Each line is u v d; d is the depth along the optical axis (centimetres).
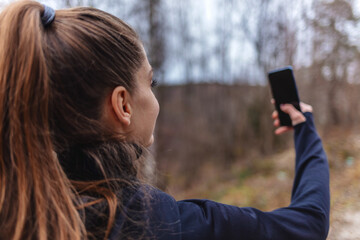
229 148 1268
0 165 49
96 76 51
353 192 329
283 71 101
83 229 47
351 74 741
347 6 682
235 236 52
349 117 749
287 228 56
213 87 1434
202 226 51
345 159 510
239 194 679
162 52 1076
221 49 1415
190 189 965
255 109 1226
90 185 50
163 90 1324
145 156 59
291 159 781
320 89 786
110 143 53
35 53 47
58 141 50
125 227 48
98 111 52
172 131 1412
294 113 93
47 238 46
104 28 53
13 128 47
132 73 56
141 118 58
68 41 50
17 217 47
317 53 768
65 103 49
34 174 47
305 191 67
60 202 48
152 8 934
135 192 51
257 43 1159
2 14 50
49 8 54
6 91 48
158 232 49
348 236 220
